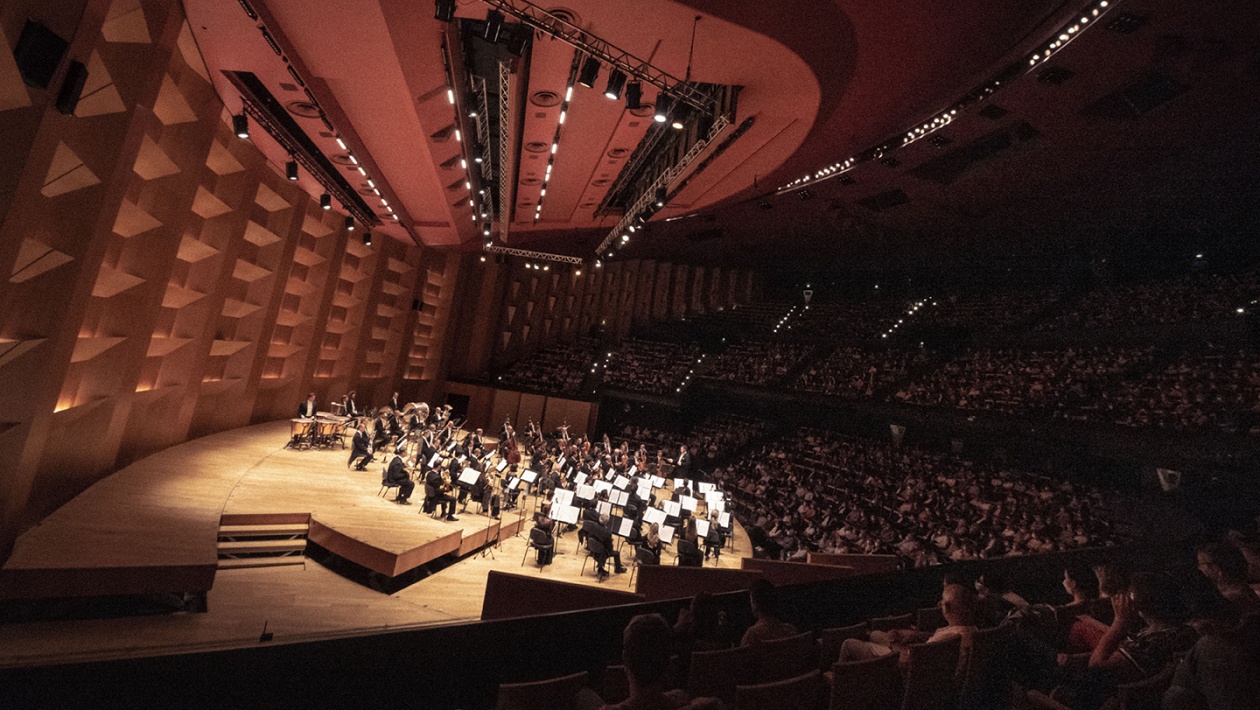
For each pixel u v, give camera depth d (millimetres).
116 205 7684
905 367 24172
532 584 5320
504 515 12828
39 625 6230
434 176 14961
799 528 14898
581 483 12617
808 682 2904
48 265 6680
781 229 26234
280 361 17688
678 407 27047
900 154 17172
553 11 8000
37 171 5879
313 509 10055
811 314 31641
